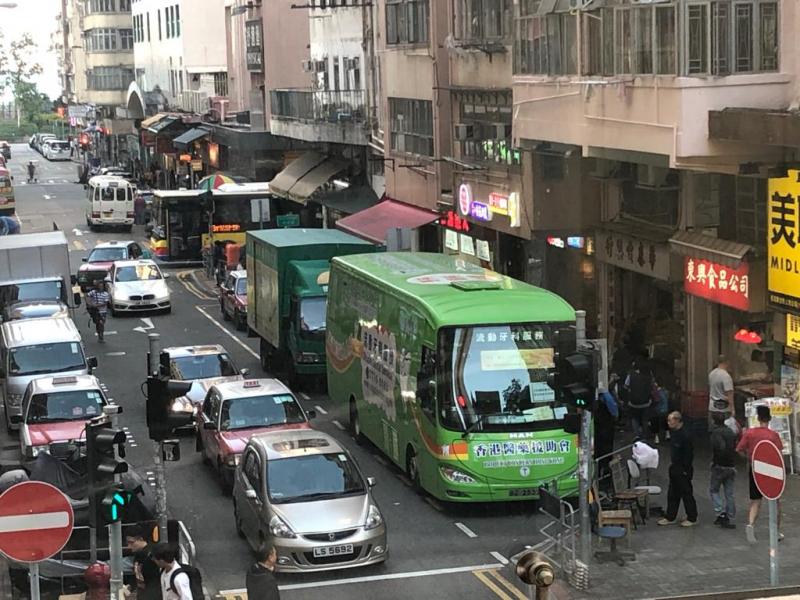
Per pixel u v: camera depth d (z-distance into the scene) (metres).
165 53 87.12
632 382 24.59
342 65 48.44
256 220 45.03
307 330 31.11
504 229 31.66
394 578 17.89
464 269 25.19
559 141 25.95
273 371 34.03
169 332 40.59
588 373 15.32
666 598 15.14
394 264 26.25
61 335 30.78
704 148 21.09
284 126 54.81
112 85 107.88
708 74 20.91
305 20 61.59
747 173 21.30
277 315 32.12
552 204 29.27
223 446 22.95
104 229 69.69
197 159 79.25
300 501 18.59
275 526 18.09
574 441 20.83
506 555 18.70
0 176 74.88
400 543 19.58
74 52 133.62
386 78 41.16
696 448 24.33
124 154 110.44
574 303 29.92
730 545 18.41
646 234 26.33
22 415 25.70
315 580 17.94
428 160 37.16
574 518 17.98
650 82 21.94
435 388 20.91
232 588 17.59
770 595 14.99
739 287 22.52
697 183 24.27
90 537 17.25
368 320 25.19
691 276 24.28
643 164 25.73
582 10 24.22
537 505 21.28
